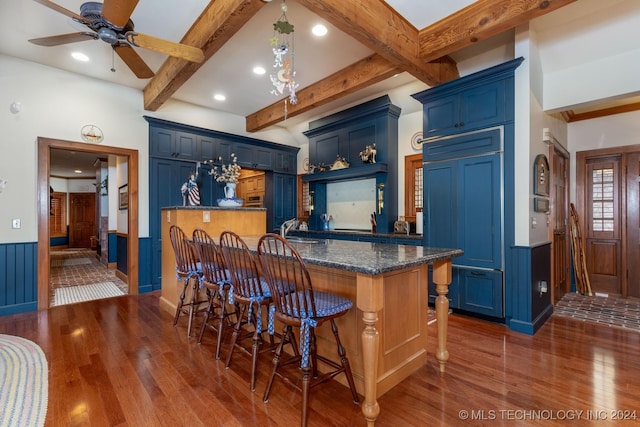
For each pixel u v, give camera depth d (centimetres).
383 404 184
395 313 209
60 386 200
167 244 365
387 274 202
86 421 167
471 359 239
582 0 265
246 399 188
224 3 248
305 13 276
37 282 367
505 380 209
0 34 310
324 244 271
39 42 242
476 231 329
